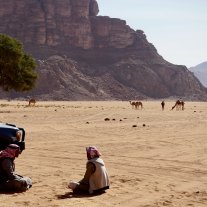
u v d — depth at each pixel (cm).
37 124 3048
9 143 988
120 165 1392
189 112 5844
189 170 1319
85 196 934
